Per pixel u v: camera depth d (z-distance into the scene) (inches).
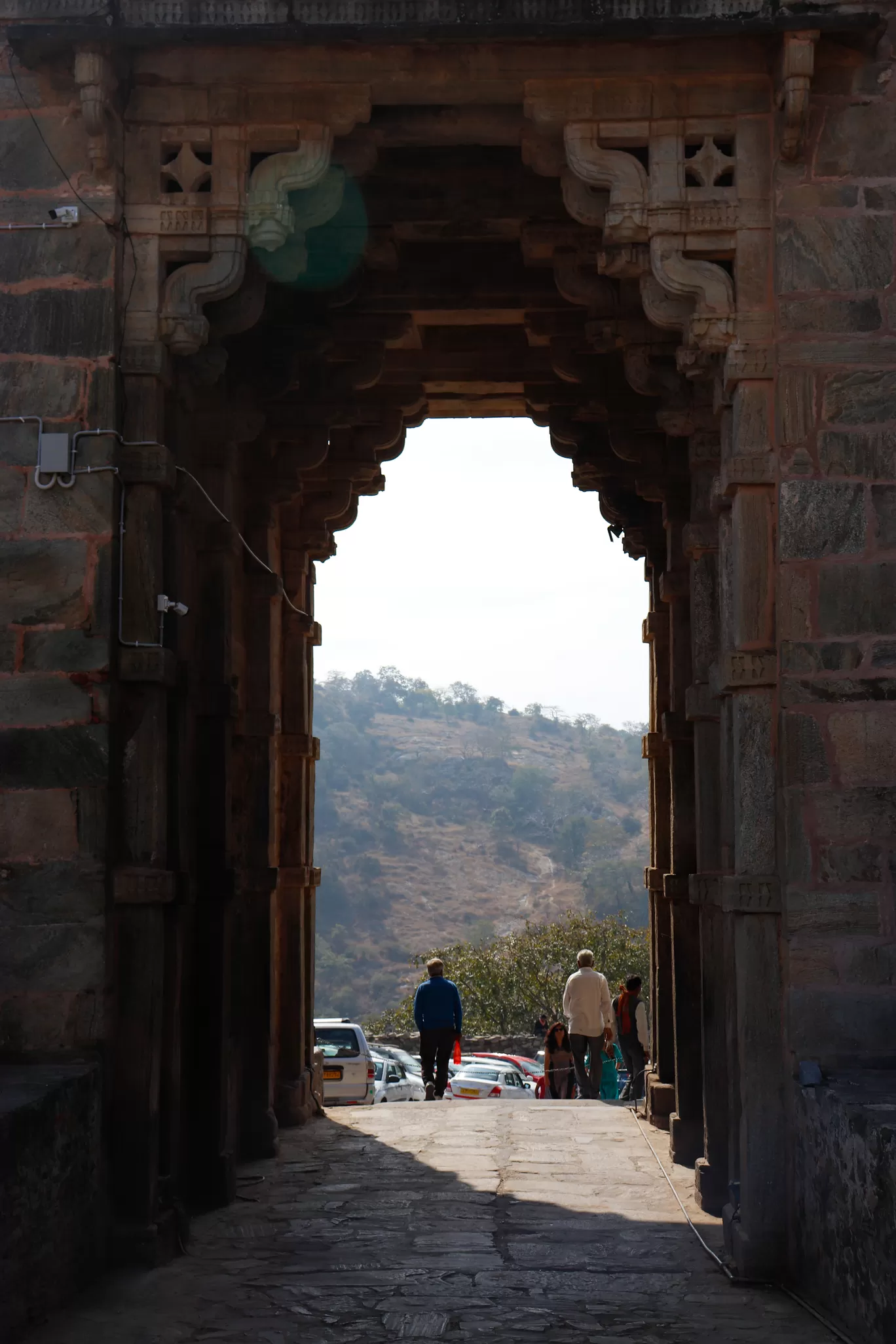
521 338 416.2
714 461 338.0
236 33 258.8
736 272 266.2
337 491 423.2
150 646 264.5
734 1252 253.9
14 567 261.0
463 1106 456.8
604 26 257.4
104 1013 251.8
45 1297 218.5
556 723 6884.8
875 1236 198.8
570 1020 513.0
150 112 273.0
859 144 264.2
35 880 253.8
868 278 261.7
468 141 285.4
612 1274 248.8
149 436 269.3
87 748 256.7
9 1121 203.6
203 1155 305.6
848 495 258.2
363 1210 298.7
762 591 261.3
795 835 251.8
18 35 258.2
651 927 430.3
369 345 382.9
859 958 248.7
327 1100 671.1
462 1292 236.2
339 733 5915.4
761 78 267.7
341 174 284.7
